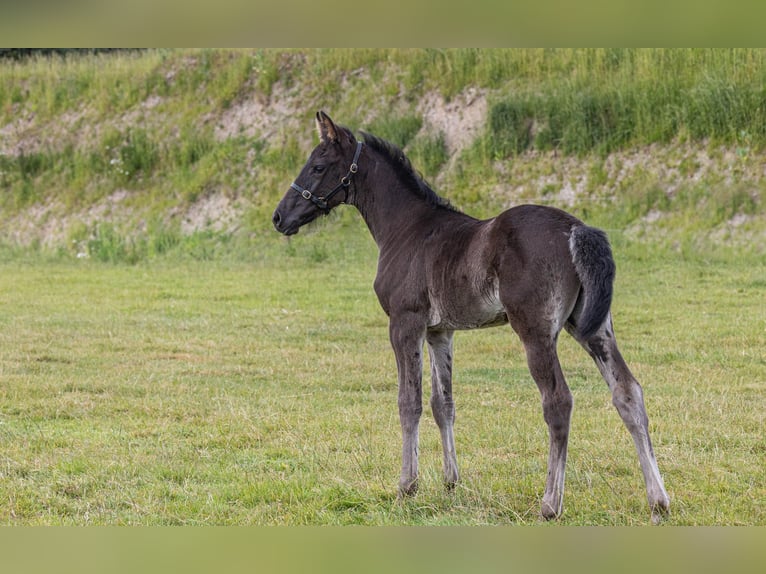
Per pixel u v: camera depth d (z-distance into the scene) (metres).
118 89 30.73
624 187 21.91
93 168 28.50
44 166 29.56
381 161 7.99
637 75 23.91
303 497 7.41
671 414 9.66
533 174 23.19
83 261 24.09
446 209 7.64
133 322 15.84
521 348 13.47
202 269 21.91
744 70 22.84
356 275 20.11
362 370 12.19
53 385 11.28
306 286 19.02
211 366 12.49
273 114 27.53
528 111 24.36
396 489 7.53
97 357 13.05
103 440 9.09
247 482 7.76
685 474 7.79
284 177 25.64
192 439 9.16
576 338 6.67
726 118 22.02
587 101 23.64
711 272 18.27
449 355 7.57
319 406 10.39
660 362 12.27
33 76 32.50
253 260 22.53
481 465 8.15
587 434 9.06
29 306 17.61
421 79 26.69
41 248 26.64
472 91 25.77
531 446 8.72
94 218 27.06
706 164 21.53
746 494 7.23
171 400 10.65
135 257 23.70
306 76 28.14
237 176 26.27
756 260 18.83
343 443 8.88
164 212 26.23
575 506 7.00
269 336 14.50
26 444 8.90
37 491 7.59
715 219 20.28
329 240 22.84
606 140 23.00
